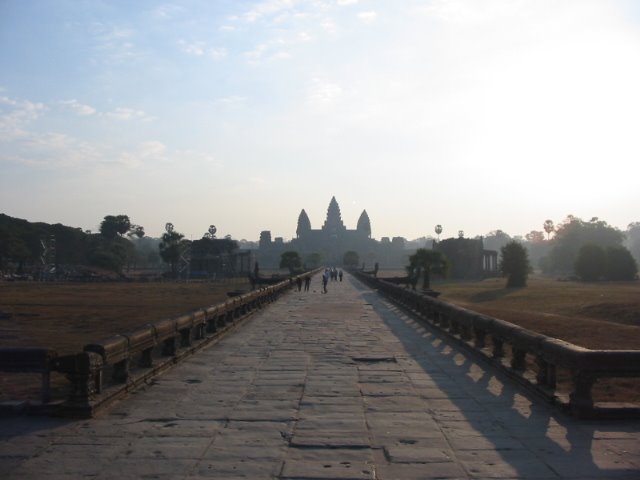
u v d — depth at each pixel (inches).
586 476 242.5
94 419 330.0
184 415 339.6
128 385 394.6
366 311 1170.0
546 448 278.5
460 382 440.8
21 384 538.6
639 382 576.1
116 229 6515.8
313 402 373.7
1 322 1445.6
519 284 3339.1
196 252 5442.9
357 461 261.3
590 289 2886.3
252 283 2357.3
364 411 350.9
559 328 1248.8
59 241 5605.3
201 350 606.2
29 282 3946.9
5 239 4542.3
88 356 334.6
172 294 2719.0
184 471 248.5
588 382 327.3
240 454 270.4
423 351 606.9
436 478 240.8
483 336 584.7
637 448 278.1
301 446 282.4
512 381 441.4
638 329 1221.1
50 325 1374.3
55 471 248.4
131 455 268.8
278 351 602.9
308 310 1197.1
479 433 303.9
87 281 4242.1
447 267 2581.2
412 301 1096.2
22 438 294.0
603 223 5979.3
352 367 506.9
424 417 336.8
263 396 390.9
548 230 6737.2
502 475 243.8
